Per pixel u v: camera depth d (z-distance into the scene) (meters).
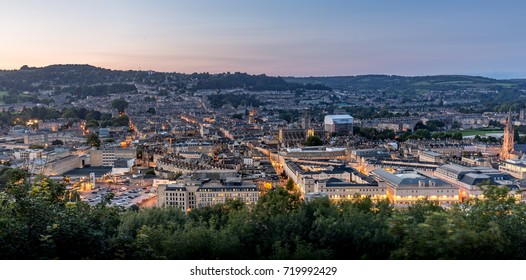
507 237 161.25
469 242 152.00
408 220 174.38
